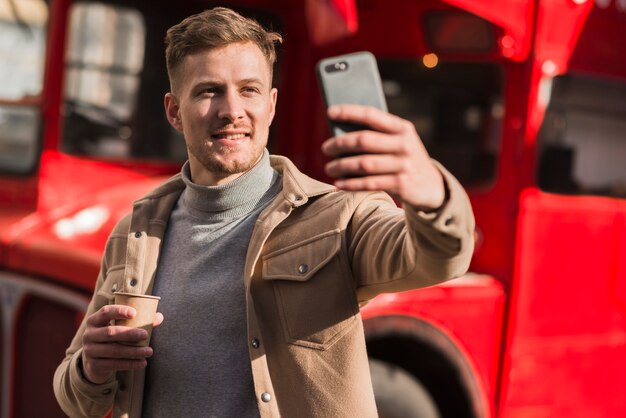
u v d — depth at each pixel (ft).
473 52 13.48
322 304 6.02
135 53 12.46
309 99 14.42
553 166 13.73
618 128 15.10
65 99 11.71
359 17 14.10
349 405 5.96
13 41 11.76
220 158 6.14
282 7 14.03
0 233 10.98
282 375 6.02
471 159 13.71
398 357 12.32
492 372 12.82
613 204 14.58
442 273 5.25
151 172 12.52
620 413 14.80
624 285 14.67
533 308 13.23
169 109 6.70
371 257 5.85
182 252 6.41
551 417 13.65
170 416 6.12
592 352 14.20
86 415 6.57
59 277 10.56
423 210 4.93
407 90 14.32
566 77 13.92
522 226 13.02
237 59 6.08
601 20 14.49
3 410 10.78
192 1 12.99
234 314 6.11
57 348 10.59
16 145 11.59
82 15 11.93
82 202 11.53
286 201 6.15
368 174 4.65
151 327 6.06
